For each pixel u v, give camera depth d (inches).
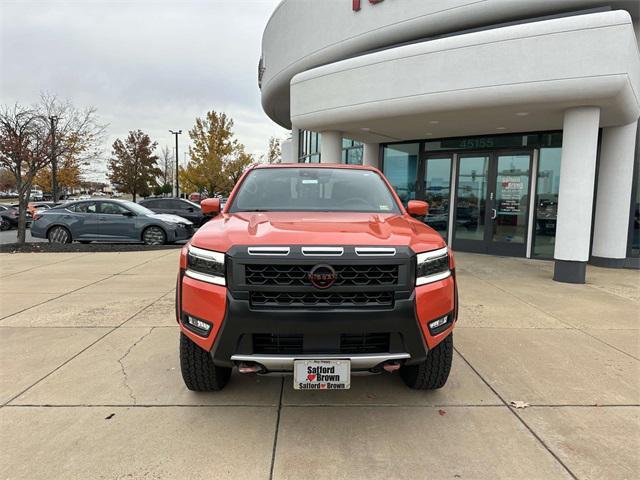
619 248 368.8
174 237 499.5
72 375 142.0
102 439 106.4
